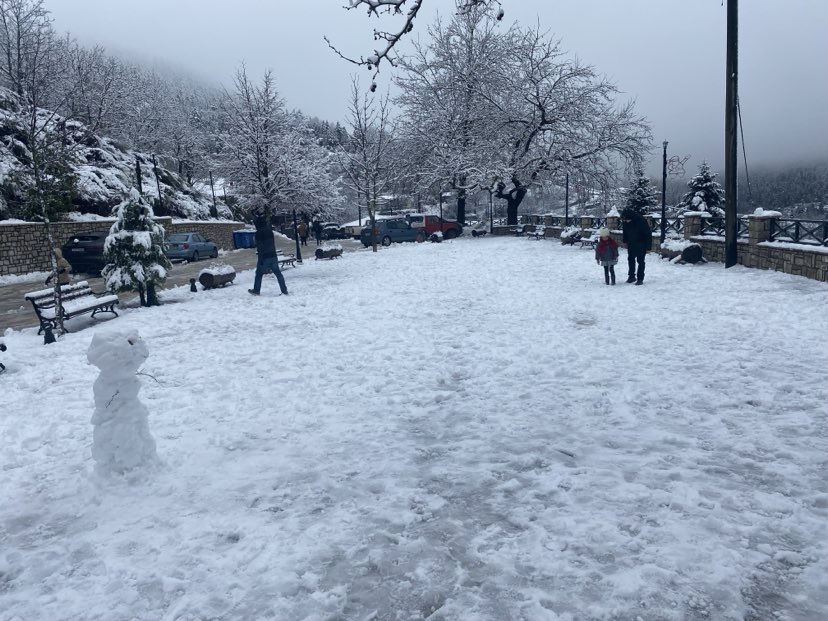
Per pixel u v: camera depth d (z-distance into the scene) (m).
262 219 14.67
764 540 3.27
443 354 8.16
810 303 10.08
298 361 8.15
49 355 9.34
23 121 13.07
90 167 31.61
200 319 11.92
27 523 3.98
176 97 71.88
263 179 30.55
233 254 32.94
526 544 3.34
